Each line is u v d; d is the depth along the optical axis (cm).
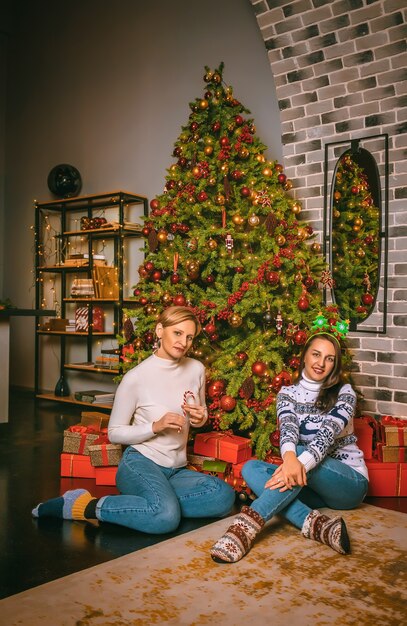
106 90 559
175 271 322
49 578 191
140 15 529
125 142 541
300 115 384
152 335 328
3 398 451
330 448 246
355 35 344
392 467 284
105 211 557
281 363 295
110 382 545
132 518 229
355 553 210
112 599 174
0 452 363
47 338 610
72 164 589
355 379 366
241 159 333
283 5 361
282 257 303
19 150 645
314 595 178
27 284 638
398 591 181
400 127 344
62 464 312
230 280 327
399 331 348
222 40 463
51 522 243
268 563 200
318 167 380
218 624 161
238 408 297
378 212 356
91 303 528
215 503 241
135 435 242
